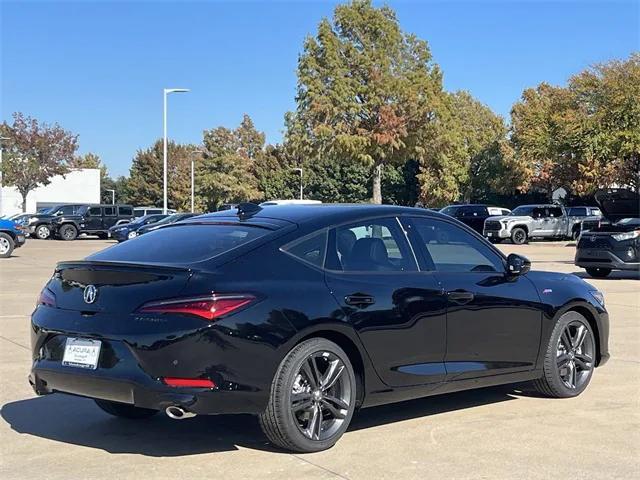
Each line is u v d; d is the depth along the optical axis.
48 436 5.71
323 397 5.27
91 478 4.76
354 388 5.43
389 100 41.03
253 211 5.96
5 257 25.59
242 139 74.00
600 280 17.73
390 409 6.51
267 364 4.94
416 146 42.06
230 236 5.46
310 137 41.16
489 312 6.21
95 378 4.91
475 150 58.38
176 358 4.70
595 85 37.50
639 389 7.25
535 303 6.58
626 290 15.57
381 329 5.49
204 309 4.75
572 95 38.88
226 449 5.35
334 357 5.29
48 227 41.31
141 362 4.76
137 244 5.75
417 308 5.71
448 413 6.38
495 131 60.19
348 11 40.31
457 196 58.34
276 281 5.12
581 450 5.36
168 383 4.71
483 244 6.57
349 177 68.88
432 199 59.47
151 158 96.69
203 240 5.48
